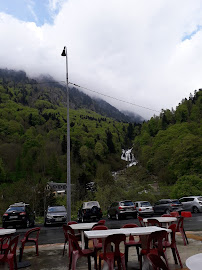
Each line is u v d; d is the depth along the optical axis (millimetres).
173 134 82625
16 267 5742
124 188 36531
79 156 109500
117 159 148875
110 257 4801
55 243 9703
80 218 20125
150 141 118312
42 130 149375
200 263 2695
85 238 6750
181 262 5984
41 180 39938
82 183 48094
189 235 9844
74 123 190125
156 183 60094
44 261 6734
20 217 16156
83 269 5832
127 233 5281
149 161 73375
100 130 188375
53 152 98625
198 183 34750
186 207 24094
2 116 148250
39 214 35312
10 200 32812
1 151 96312
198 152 42906
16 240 5672
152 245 6266
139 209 22250
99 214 19000
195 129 84812
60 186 78688
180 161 44625
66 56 16094
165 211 22766
